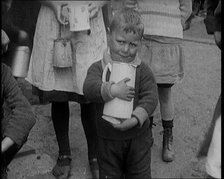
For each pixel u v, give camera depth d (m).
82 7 1.79
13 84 1.73
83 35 1.83
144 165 1.67
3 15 1.81
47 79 1.89
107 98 1.63
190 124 1.90
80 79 1.85
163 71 1.89
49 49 1.84
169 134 1.85
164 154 1.79
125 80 1.62
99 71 1.70
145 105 1.65
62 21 1.81
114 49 1.66
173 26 1.91
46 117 2.34
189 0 1.97
